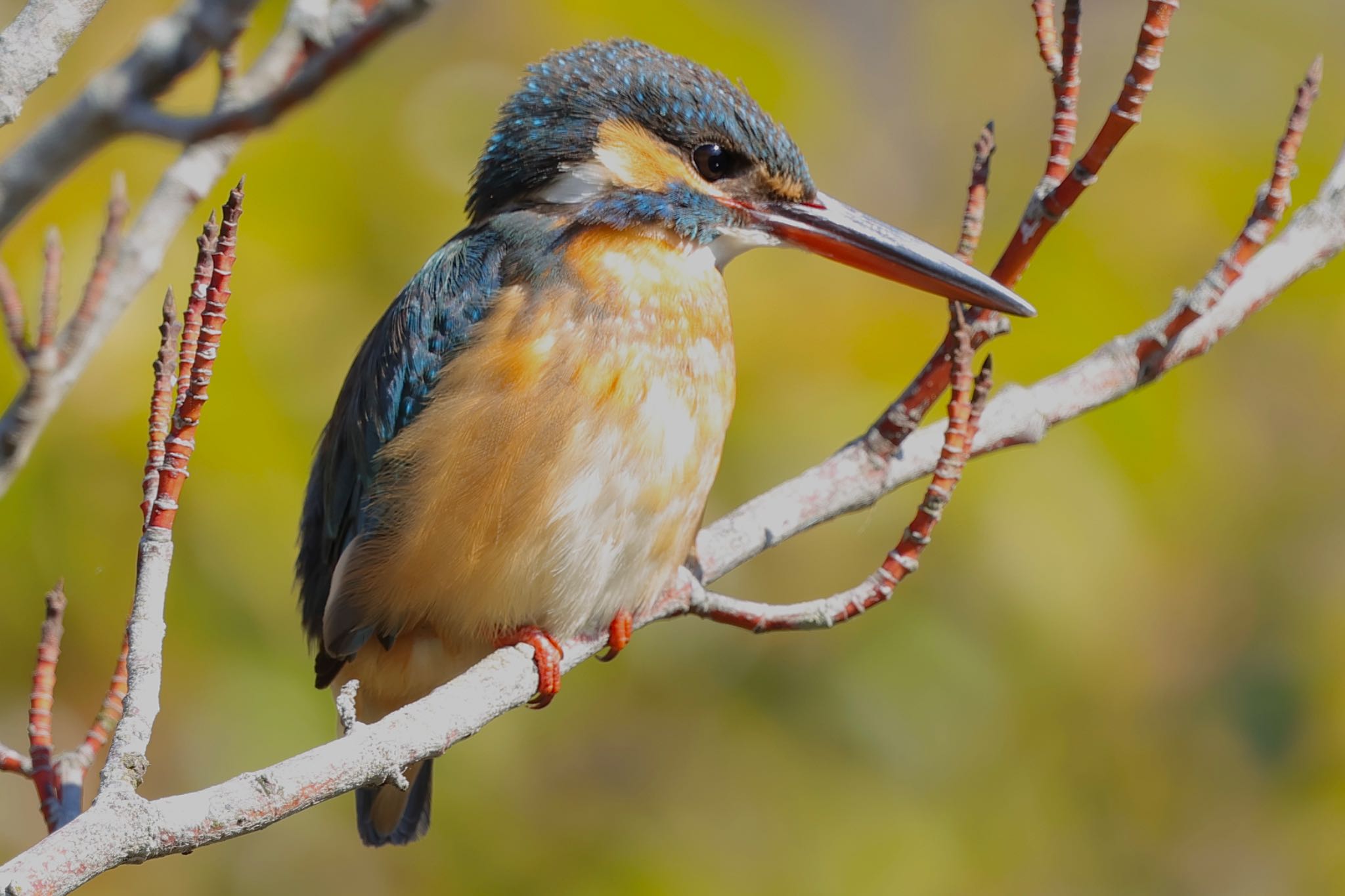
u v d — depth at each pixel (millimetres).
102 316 5836
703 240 7910
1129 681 11859
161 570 5000
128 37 9648
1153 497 10727
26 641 9250
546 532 7238
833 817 11219
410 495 7332
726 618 7469
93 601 9195
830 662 11109
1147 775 12125
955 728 11031
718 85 8047
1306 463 12492
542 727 11320
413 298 7723
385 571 7398
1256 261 8055
